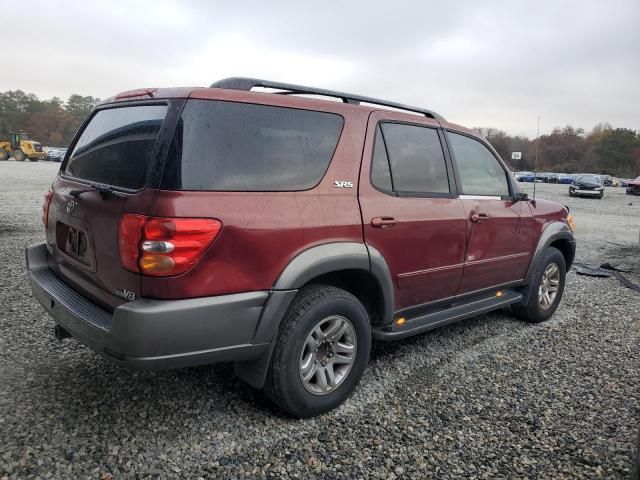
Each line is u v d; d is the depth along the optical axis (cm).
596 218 1703
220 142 254
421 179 355
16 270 587
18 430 265
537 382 355
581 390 345
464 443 276
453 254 373
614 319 512
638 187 3222
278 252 264
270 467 248
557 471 254
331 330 296
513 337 448
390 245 322
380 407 312
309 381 291
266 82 293
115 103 316
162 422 281
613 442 281
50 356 358
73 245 296
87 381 324
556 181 5094
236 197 253
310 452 261
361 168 312
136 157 259
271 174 270
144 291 237
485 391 339
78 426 273
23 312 444
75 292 298
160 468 243
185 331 238
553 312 506
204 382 331
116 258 249
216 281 245
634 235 1225
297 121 288
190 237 235
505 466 257
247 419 289
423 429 288
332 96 325
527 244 455
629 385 354
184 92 256
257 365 276
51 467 238
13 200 1352
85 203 276
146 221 232
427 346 418
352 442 272
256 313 259
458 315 389
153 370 237
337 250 288
